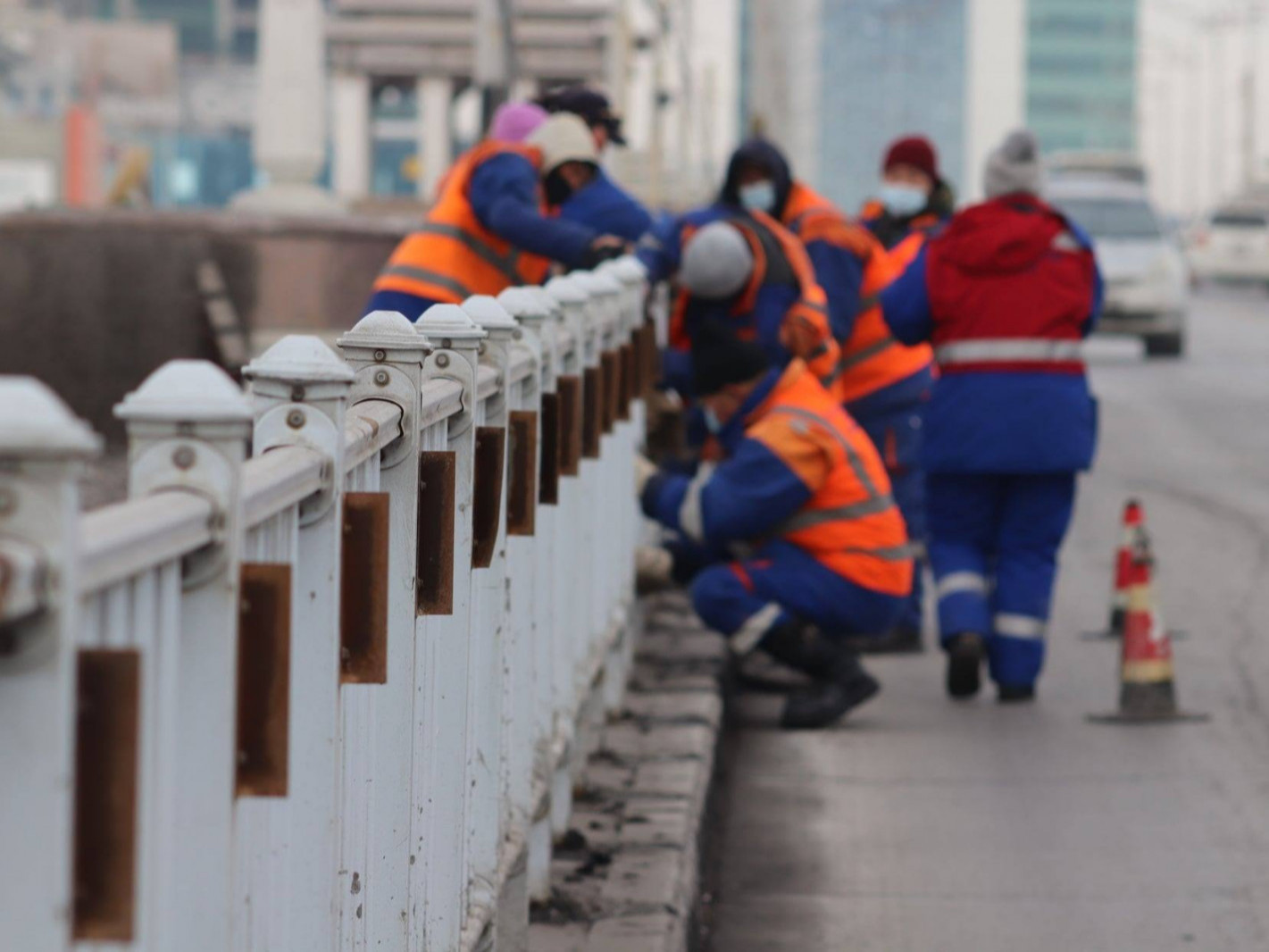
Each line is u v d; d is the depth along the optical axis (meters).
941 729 21.25
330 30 106.06
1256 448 47.56
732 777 19.36
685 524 20.61
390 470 8.87
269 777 6.30
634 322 20.45
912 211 28.92
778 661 21.16
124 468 22.05
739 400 20.88
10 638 4.52
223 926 6.05
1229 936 14.65
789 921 15.09
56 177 164.50
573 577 15.18
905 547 21.03
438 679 10.25
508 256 20.53
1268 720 21.45
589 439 16.28
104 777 5.06
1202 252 159.38
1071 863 16.42
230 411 5.73
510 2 50.53
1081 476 42.44
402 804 9.01
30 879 4.62
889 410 25.94
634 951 12.69
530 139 21.66
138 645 5.36
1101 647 25.64
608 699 18.78
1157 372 72.00
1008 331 21.81
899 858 16.61
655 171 91.56
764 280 22.64
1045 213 22.14
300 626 7.18
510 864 11.95
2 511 4.49
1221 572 30.64
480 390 10.69
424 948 9.78
